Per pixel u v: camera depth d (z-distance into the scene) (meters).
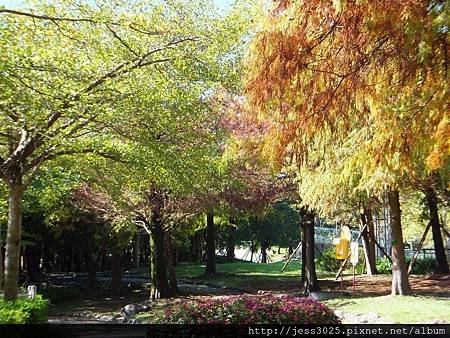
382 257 30.73
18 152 10.31
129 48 9.77
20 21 8.52
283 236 43.50
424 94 3.96
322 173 12.62
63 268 38.38
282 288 21.73
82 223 23.19
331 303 14.96
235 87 12.18
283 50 3.97
